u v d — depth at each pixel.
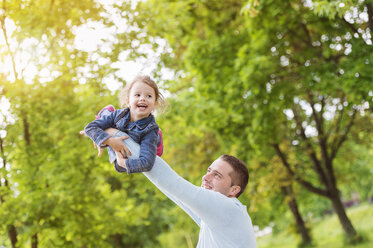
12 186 8.64
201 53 11.42
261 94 10.46
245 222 2.31
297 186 18.14
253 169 15.59
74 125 8.64
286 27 10.05
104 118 2.15
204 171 16.55
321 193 15.81
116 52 8.32
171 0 10.59
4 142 8.34
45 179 8.46
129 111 2.15
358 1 8.23
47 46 8.42
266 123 10.91
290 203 21.11
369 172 24.81
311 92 13.67
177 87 13.52
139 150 2.04
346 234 15.74
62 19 8.16
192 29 12.23
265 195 15.99
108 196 10.16
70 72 8.43
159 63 8.70
